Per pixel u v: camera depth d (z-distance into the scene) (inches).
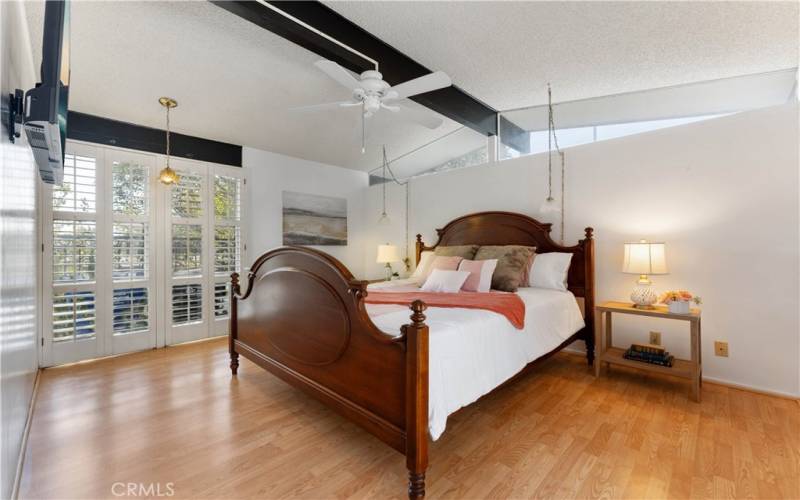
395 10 90.8
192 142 160.7
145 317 147.2
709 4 82.6
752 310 105.4
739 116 106.8
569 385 110.8
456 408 69.6
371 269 225.1
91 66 109.9
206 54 109.6
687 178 115.5
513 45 104.1
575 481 65.6
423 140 191.2
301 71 120.8
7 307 56.0
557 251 141.3
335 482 65.8
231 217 171.8
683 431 82.7
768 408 93.9
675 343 120.0
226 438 80.3
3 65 50.0
